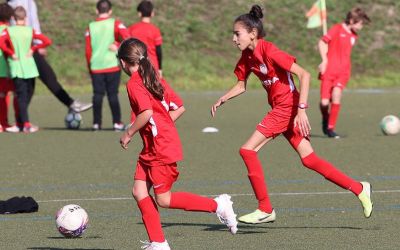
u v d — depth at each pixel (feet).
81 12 269.23
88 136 132.67
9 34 135.33
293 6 287.48
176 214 73.31
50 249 59.06
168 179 55.26
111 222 69.21
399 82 258.37
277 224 67.87
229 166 100.12
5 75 139.03
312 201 77.97
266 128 66.08
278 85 65.62
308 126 63.57
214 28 272.92
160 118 54.80
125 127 141.90
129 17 272.51
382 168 97.55
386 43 278.05
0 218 71.31
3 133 137.59
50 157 109.29
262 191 66.23
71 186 87.66
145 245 56.39
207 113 173.58
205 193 82.58
